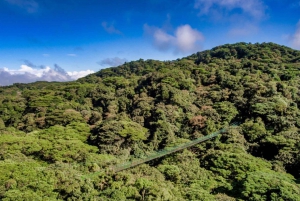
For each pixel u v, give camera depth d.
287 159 32.47
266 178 25.20
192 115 49.84
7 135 44.38
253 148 37.94
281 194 21.97
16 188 24.91
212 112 47.16
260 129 39.72
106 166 33.25
